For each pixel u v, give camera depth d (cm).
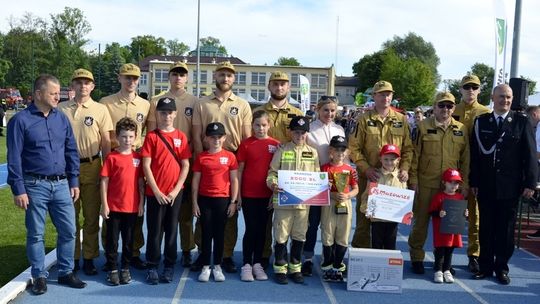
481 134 632
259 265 625
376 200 607
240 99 647
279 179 591
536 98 2155
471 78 689
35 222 533
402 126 645
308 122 608
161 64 6669
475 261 678
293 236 609
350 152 647
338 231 614
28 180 526
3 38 7512
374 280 583
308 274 636
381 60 8875
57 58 7431
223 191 600
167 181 587
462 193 643
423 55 10019
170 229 596
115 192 579
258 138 618
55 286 569
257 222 616
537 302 568
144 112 645
